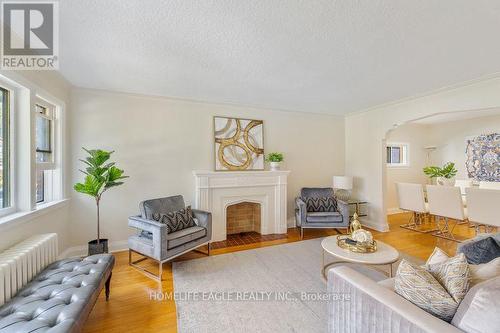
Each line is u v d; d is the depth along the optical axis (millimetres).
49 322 1258
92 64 2457
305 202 4238
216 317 1925
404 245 3621
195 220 3332
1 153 2008
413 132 6137
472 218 3557
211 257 3139
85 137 3191
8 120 2062
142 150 3504
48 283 1663
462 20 1729
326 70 2635
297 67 2553
